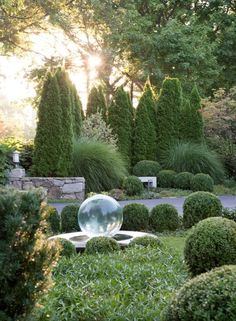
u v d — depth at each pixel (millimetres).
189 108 16016
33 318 2811
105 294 4090
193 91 16172
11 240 2512
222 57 21406
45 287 2766
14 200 2564
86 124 14148
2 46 18688
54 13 17516
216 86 21688
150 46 20125
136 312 3584
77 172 12156
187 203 8078
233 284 2525
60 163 11875
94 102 15969
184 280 4406
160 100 15938
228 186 14391
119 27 19266
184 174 13430
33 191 2680
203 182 13000
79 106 14953
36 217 2631
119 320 3508
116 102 15359
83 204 6656
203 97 19969
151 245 5836
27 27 18109
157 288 4211
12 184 11578
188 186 13336
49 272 2787
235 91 16641
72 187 11672
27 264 2643
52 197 11625
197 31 20328
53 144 11875
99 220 6461
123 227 7871
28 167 12789
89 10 18578
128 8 20328
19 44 18344
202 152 14656
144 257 5215
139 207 7922
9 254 2521
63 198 11609
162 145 15727
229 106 16062
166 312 2680
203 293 2543
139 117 15562
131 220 7852
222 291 2494
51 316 3365
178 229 8000
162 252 5477
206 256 4293
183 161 14562
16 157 11953
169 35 19547
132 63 21047
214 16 21156
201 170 14492
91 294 4074
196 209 7977
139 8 21922
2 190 2646
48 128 11914
